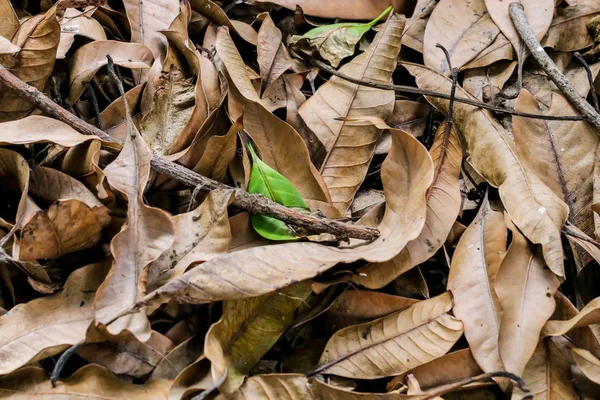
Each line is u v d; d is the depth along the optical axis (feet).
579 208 1.87
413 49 2.06
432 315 1.72
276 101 1.94
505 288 1.73
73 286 1.66
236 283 1.60
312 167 1.80
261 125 1.83
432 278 1.85
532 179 1.81
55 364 1.63
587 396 1.71
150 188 1.78
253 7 2.08
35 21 1.78
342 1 2.09
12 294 1.68
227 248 1.66
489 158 1.86
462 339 1.76
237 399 1.62
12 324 1.61
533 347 1.69
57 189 1.72
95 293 1.65
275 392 1.64
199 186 1.73
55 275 1.70
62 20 1.90
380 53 1.96
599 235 1.84
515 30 2.03
